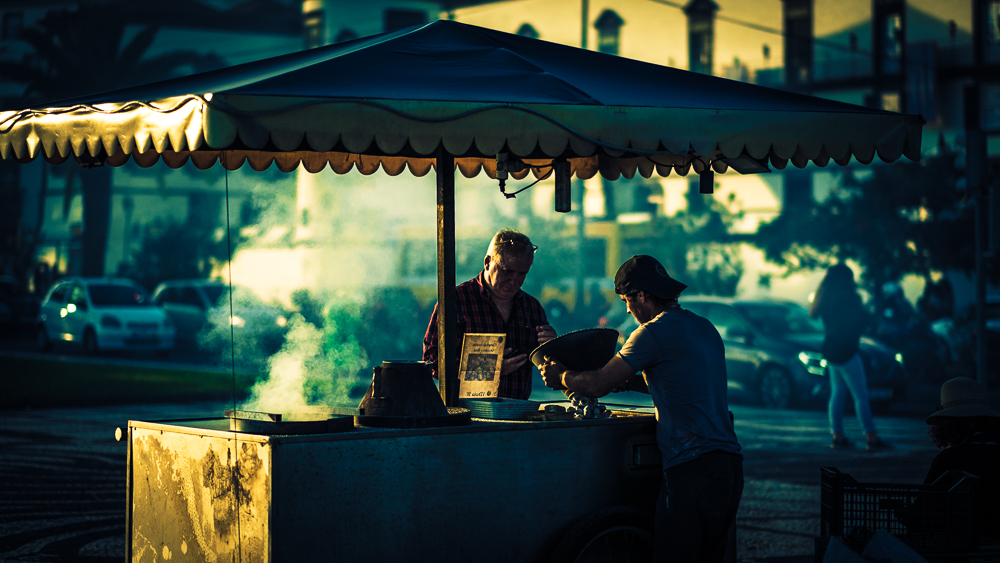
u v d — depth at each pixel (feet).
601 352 12.50
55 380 52.70
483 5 150.41
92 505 22.52
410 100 10.19
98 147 11.03
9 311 101.86
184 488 11.23
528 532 11.68
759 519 21.99
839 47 115.44
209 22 171.73
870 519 11.41
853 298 32.89
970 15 113.60
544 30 145.07
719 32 131.23
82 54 117.60
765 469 28.76
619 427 12.45
